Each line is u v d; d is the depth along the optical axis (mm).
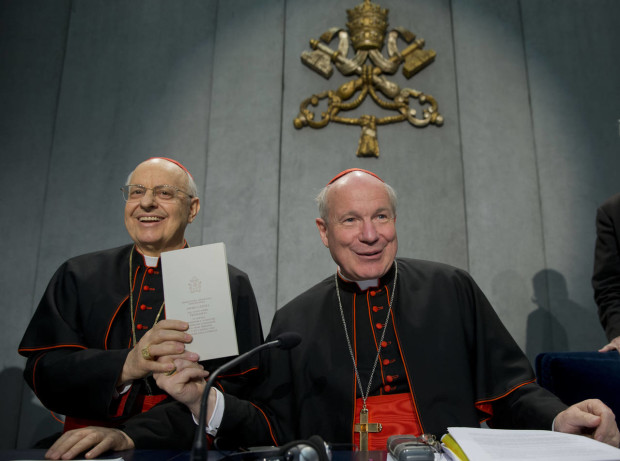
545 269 3662
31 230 3730
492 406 1858
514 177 3805
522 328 3572
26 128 3900
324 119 3861
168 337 1595
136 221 2242
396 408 1760
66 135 3889
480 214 3736
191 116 3949
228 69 4000
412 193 3777
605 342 3557
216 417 1643
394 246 1958
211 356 1599
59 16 4117
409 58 3953
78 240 3711
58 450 1373
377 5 4035
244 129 3881
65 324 2115
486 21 4078
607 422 1410
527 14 4086
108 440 1451
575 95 3943
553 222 3738
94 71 4016
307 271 3652
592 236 3711
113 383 1769
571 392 1947
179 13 4133
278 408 1851
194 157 3871
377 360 1864
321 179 3801
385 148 3857
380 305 2000
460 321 1913
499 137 3871
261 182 3785
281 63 4004
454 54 4031
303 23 4082
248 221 3719
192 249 1643
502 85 3967
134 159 3859
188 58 4055
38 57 4035
